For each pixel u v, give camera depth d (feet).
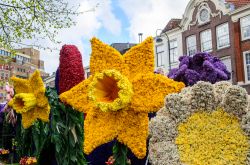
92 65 12.32
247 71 62.59
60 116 16.70
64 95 12.48
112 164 14.42
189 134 9.52
